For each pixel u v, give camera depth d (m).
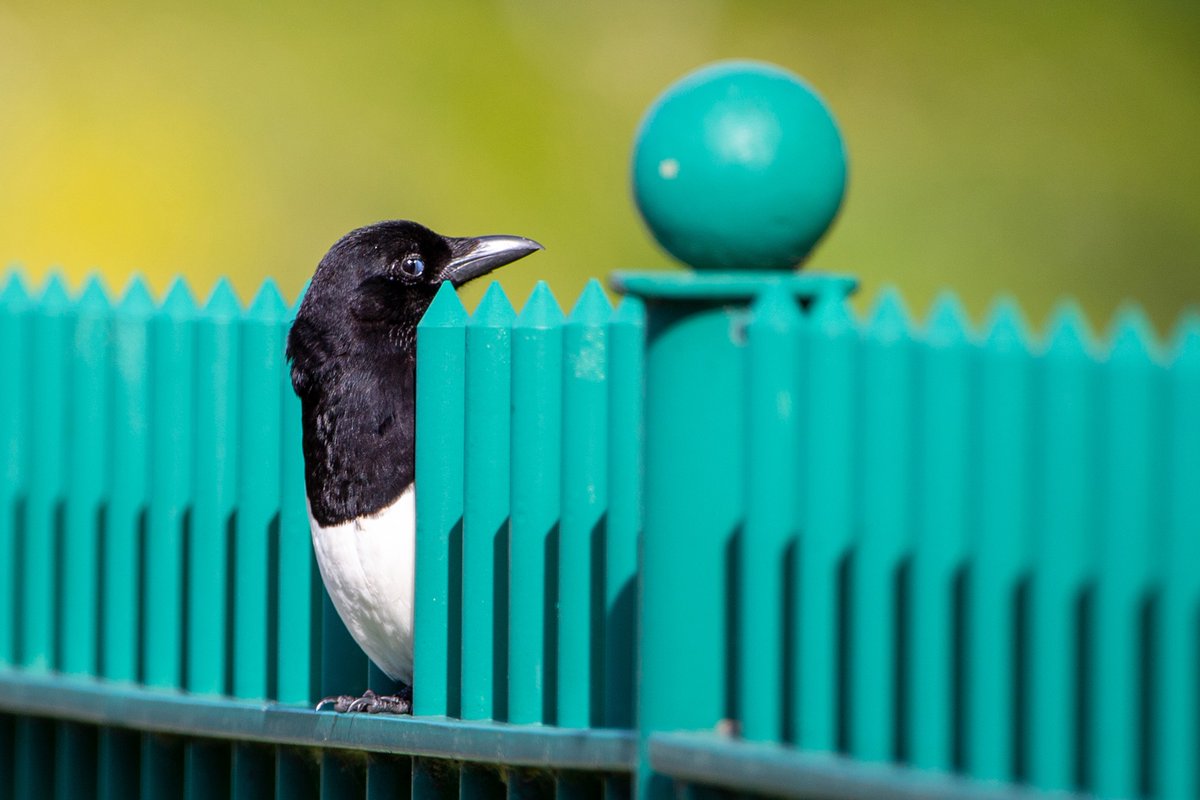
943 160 24.02
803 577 5.47
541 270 23.02
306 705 8.12
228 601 8.57
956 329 5.25
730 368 5.80
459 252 8.48
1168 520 4.84
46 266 22.14
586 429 6.73
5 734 9.77
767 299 5.55
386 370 7.98
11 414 9.88
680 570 5.82
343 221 22.80
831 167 5.56
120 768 8.96
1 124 22.31
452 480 7.31
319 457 7.88
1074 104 23.98
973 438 5.17
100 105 22.64
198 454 8.58
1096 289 23.91
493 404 7.09
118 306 9.20
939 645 5.24
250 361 8.32
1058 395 5.00
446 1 23.59
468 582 7.12
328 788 7.75
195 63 22.95
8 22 22.73
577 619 6.74
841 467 5.44
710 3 24.19
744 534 5.61
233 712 8.09
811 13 24.42
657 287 5.68
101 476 9.41
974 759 5.14
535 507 6.89
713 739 5.73
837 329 5.42
